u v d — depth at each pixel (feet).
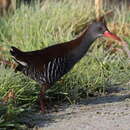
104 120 47.96
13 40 64.39
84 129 45.52
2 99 49.24
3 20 72.02
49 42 61.41
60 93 53.47
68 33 64.49
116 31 71.82
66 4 76.28
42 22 69.46
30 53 49.73
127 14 76.69
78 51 49.75
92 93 56.44
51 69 49.19
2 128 44.55
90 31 50.06
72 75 55.62
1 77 52.03
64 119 48.37
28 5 79.36
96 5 74.79
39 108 51.37
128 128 45.70
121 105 52.80
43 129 45.60
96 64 60.13
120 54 64.64
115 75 59.93
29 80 52.85
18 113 47.14
